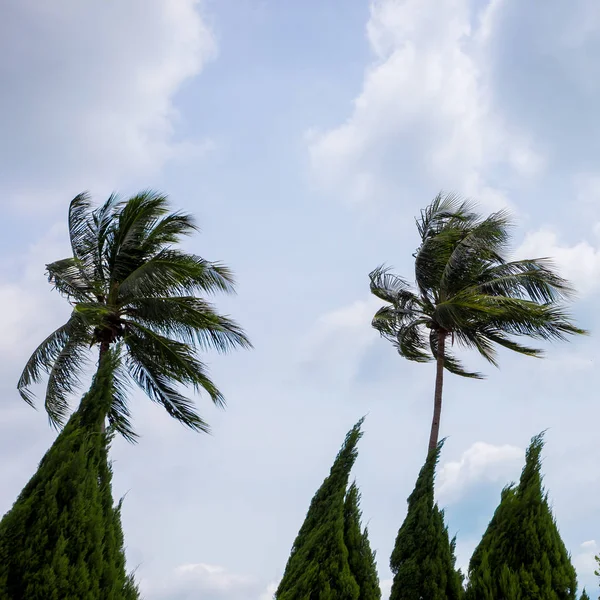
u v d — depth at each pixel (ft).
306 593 41.09
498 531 41.01
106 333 62.44
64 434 34.83
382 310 69.97
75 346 61.57
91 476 33.73
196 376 63.82
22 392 62.18
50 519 31.68
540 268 64.03
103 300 63.62
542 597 37.29
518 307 61.93
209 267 63.26
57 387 61.72
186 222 64.80
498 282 64.80
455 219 67.97
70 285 58.18
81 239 64.69
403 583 45.42
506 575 38.37
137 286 60.95
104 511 34.12
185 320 62.13
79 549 31.65
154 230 64.80
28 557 30.45
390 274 71.10
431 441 62.59
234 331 63.98
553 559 38.73
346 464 47.24
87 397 36.58
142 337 63.93
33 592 29.73
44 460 34.37
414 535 46.93
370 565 43.45
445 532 47.26
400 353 72.74
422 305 70.33
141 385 66.74
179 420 66.54
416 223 69.67
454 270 66.08
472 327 67.36
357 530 44.45
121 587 32.94
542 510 40.40
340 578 41.45
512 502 41.37
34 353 61.72
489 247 65.92
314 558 42.57
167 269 60.70
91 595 30.89
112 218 64.80
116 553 33.76
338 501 44.96
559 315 63.10
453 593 44.70
